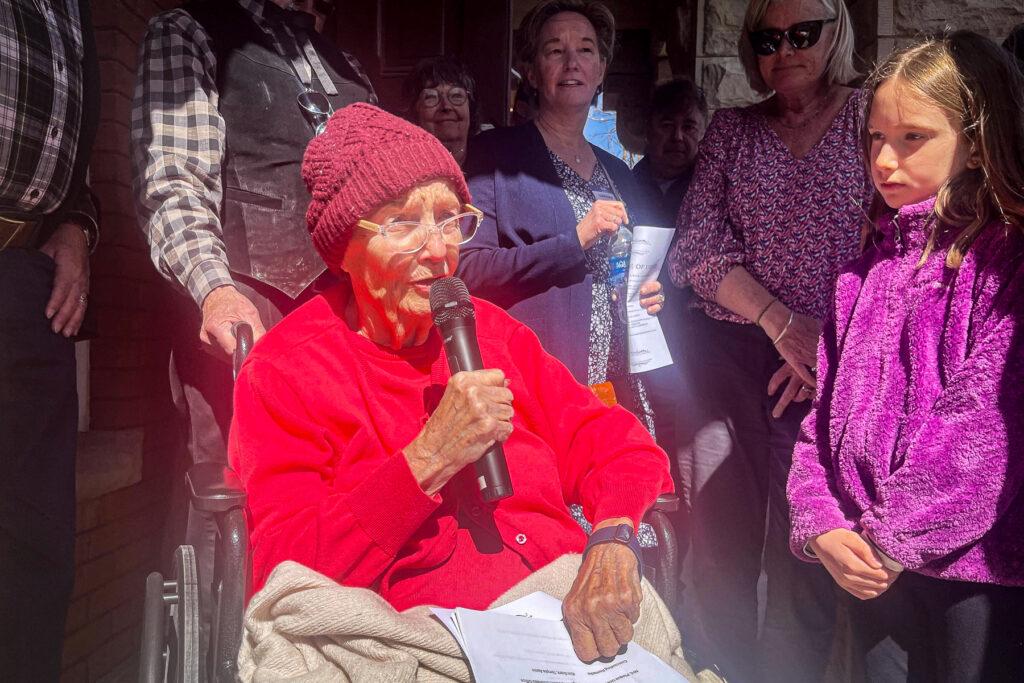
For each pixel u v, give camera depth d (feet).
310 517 5.21
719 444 9.77
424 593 5.35
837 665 7.66
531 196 9.12
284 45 8.47
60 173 6.94
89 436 10.25
